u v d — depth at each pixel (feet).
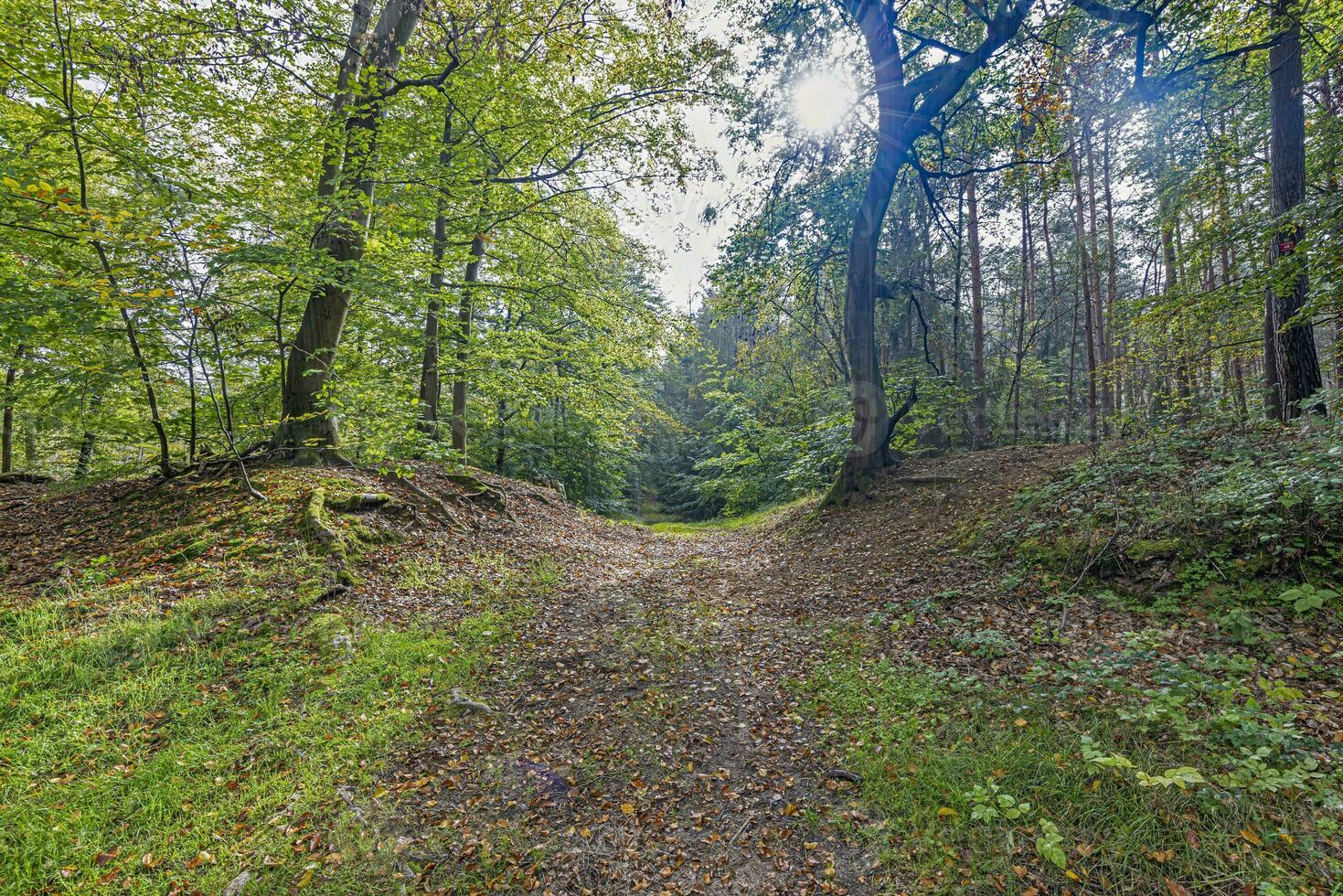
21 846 10.43
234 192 24.53
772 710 15.31
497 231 45.11
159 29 25.16
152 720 14.28
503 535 33.58
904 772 11.85
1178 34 25.62
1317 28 24.80
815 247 38.58
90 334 28.19
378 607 21.38
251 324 35.14
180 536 24.03
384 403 30.66
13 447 66.85
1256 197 29.53
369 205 27.76
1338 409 19.99
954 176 34.96
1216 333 35.09
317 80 30.73
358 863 10.53
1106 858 9.01
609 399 57.82
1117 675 13.35
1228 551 16.34
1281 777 9.09
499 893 9.99
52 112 23.25
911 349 70.33
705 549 45.06
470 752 13.94
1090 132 32.45
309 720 14.64
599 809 12.01
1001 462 33.19
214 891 9.88
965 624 17.85
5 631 16.92
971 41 35.04
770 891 9.75
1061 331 89.92
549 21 28.58
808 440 49.67
